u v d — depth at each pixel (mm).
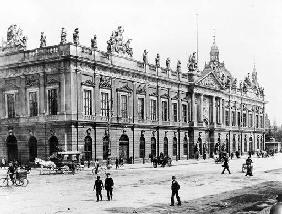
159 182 39188
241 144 115000
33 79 62531
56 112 60312
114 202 26609
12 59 65000
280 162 78625
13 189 33625
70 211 23203
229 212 22875
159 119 78625
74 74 59469
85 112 61688
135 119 72125
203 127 92062
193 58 90750
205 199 28062
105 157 64688
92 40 64438
